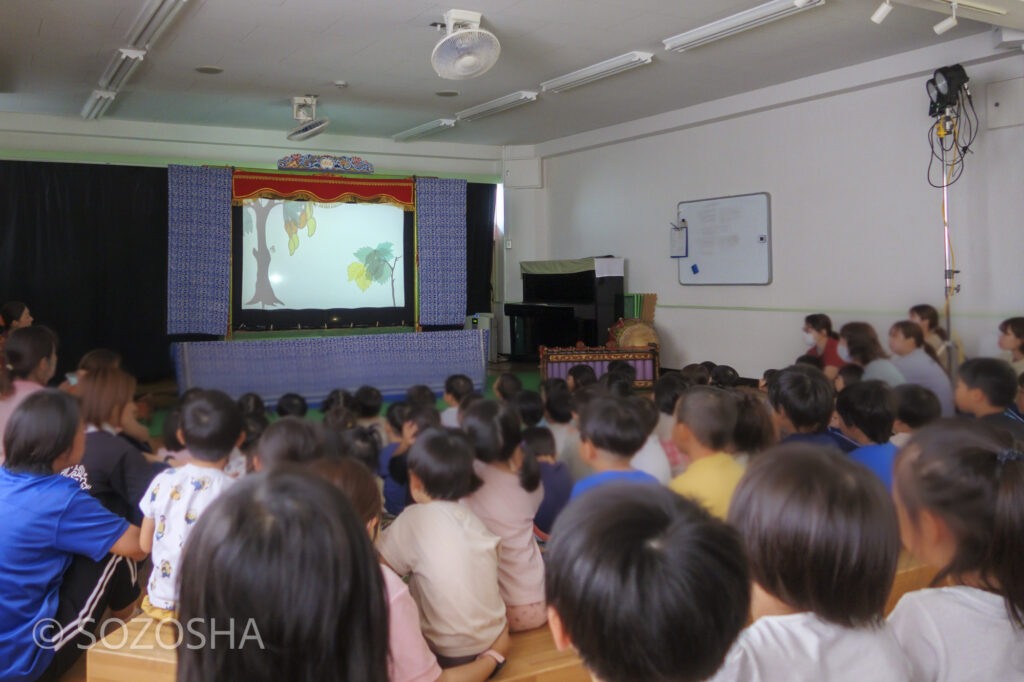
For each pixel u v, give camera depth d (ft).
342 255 30.78
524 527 7.14
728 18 18.11
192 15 17.83
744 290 25.90
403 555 6.24
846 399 4.84
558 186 34.01
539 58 21.31
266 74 22.61
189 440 6.40
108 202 26.05
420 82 23.71
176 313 25.76
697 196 27.43
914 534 3.75
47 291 25.45
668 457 7.25
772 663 3.01
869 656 3.13
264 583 2.27
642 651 2.25
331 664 2.36
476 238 32.96
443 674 5.84
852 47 20.15
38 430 6.44
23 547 6.40
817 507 2.98
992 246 19.30
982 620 3.58
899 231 21.30
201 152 29.58
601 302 29.27
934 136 20.34
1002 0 15.02
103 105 25.31
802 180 23.86
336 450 5.83
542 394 8.48
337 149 31.89
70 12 17.35
